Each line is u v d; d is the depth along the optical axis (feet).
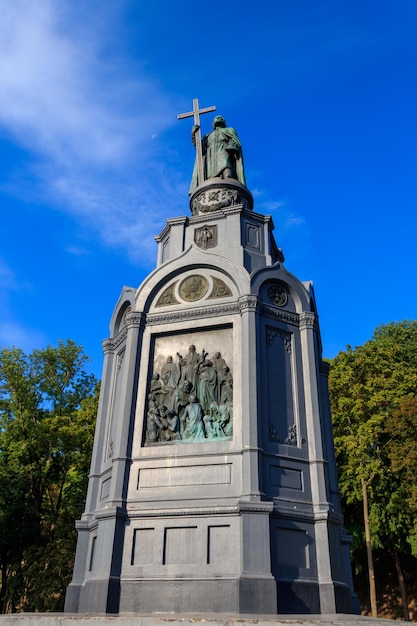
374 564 122.52
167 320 55.62
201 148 74.28
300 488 47.62
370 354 114.93
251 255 60.64
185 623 29.99
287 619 30.96
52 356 118.42
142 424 51.06
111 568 43.62
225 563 42.32
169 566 43.29
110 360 60.70
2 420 109.50
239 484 45.44
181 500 45.80
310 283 61.62
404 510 98.84
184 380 52.31
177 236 63.93
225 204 68.44
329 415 62.23
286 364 53.72
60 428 103.60
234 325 53.26
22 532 100.78
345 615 39.29
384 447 105.09
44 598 86.89
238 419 48.52
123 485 47.83
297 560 43.96
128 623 31.12
